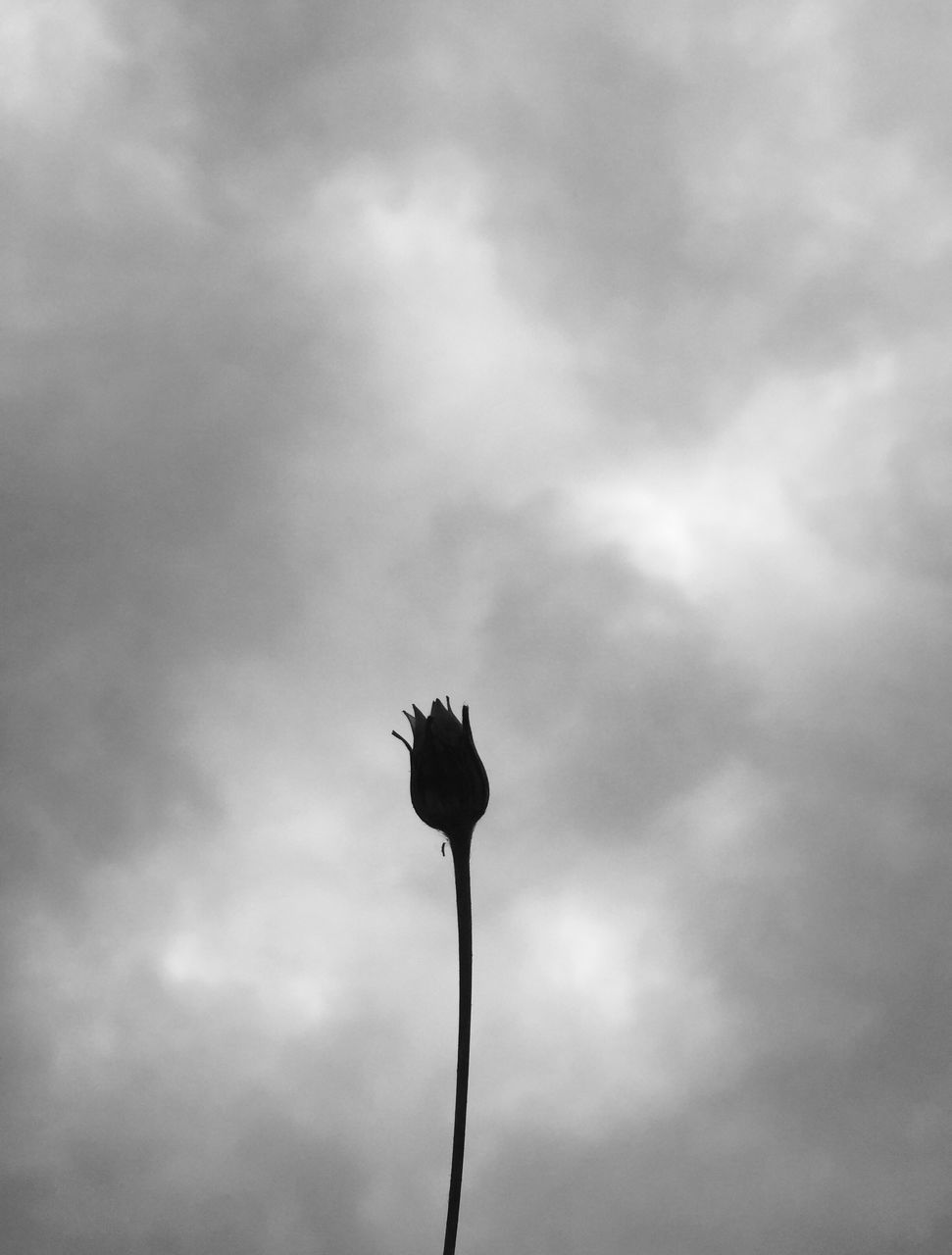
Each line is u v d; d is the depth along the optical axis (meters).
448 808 2.58
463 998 2.23
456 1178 2.06
